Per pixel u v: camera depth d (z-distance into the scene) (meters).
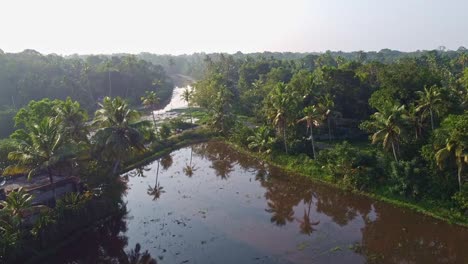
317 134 75.31
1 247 35.25
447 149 40.91
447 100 53.25
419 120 52.31
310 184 56.47
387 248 37.94
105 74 151.62
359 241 39.59
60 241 41.47
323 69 81.00
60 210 42.44
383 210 46.22
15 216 37.56
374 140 49.44
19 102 124.38
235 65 169.50
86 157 49.97
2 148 56.66
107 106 52.53
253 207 49.97
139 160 72.00
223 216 47.31
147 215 48.50
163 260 37.72
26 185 48.12
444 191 43.94
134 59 179.00
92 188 48.34
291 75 122.69
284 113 63.75
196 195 55.06
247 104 108.88
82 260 39.34
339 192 52.41
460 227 39.94
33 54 177.50
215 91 110.50
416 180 45.84
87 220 44.88
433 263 35.00
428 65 132.25
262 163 68.94
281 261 36.16
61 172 52.28
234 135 81.81
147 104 99.56
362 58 188.88
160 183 61.19
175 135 88.25
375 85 81.12
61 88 132.62
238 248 39.12
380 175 50.88
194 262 36.91
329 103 69.19
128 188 59.09
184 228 44.34
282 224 44.59
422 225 41.56
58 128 47.97
